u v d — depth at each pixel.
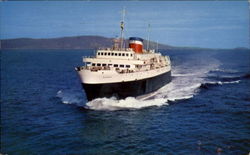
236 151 21.11
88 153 22.47
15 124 31.09
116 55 39.00
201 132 25.58
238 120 28.78
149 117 31.09
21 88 54.50
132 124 28.95
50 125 30.27
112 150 22.83
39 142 25.53
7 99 44.34
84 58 39.75
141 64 37.78
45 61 141.75
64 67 102.31
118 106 35.16
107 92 34.84
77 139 25.66
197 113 32.03
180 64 92.25
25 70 91.88
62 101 41.28
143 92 38.88
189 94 42.09
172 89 46.19
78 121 30.89
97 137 25.84
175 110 33.59
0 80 66.81
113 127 28.27
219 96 40.66
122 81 34.78
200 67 81.88
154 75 41.66
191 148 22.16
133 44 43.31
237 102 36.53
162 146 22.98
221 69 76.19
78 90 48.91
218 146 22.17
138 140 24.64
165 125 28.19
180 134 25.42
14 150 23.91
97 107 34.84
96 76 33.56
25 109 37.84
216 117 30.19
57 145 24.59
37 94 48.00
